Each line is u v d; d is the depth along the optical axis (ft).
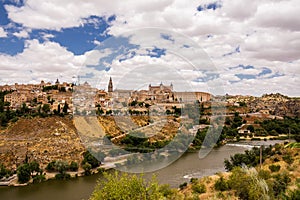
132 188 40.50
